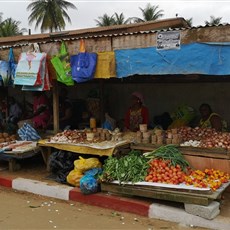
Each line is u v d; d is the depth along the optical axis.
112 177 5.46
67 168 6.42
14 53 7.05
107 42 5.96
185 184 5.03
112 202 5.41
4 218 5.15
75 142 6.55
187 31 5.22
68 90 10.14
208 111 6.84
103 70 6.05
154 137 6.17
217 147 5.51
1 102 11.03
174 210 4.89
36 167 7.54
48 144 6.80
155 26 10.52
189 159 5.77
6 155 7.11
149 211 5.06
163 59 5.47
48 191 6.09
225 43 4.96
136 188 5.23
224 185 5.08
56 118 7.36
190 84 8.16
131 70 5.79
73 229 4.72
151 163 5.50
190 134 6.29
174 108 8.45
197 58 5.19
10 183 6.60
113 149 5.98
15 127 9.67
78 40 6.25
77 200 5.77
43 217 5.17
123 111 9.22
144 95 8.84
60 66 6.46
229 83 7.69
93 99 9.28
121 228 4.72
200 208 4.68
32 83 6.59
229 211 4.95
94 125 7.16
